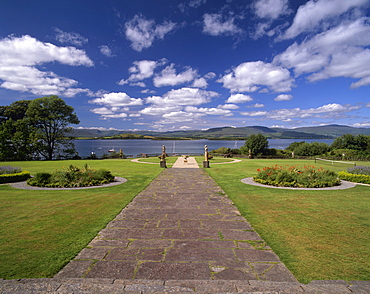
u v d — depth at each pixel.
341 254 4.50
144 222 6.27
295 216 6.84
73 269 3.91
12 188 11.15
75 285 3.20
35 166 22.59
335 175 12.94
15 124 34.97
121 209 7.51
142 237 5.26
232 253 4.50
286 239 5.19
